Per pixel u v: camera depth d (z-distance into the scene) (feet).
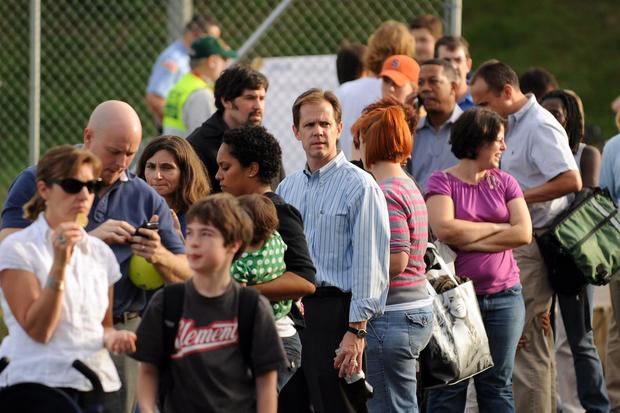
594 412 63.31
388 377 49.47
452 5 85.92
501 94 61.57
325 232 48.52
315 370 48.55
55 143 107.76
